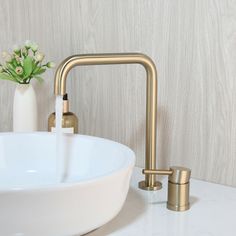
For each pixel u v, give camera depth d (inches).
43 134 44.8
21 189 29.4
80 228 32.3
